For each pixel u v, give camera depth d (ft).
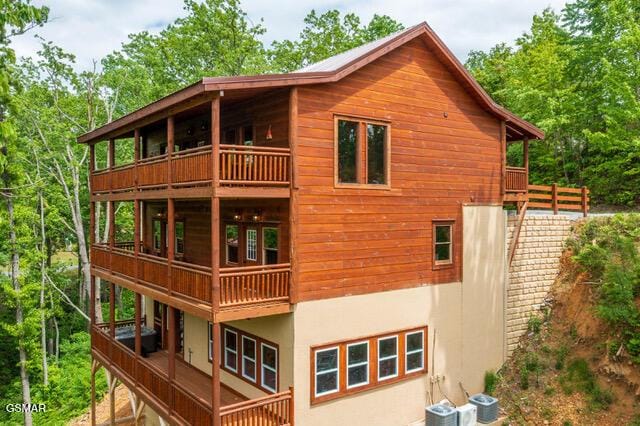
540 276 52.26
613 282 44.68
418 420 41.16
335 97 35.47
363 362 37.47
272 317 35.50
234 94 34.04
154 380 39.19
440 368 42.86
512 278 49.57
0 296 97.25
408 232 40.32
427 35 40.16
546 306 51.93
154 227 60.75
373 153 38.09
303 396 33.83
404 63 39.93
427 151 41.68
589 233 53.93
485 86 102.68
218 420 29.81
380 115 38.22
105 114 91.86
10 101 59.62
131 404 66.23
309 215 34.12
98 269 53.36
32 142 81.25
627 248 47.37
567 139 81.97
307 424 34.04
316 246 34.50
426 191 41.68
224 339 42.22
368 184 37.52
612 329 44.73
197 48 100.17
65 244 113.70
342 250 35.96
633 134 65.05
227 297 30.76
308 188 34.01
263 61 107.55
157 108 35.65
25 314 86.43
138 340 42.91
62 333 102.12
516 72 84.89
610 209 72.79
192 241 50.24
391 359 39.29
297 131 33.30
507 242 49.21
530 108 76.59
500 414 43.39
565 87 78.13
